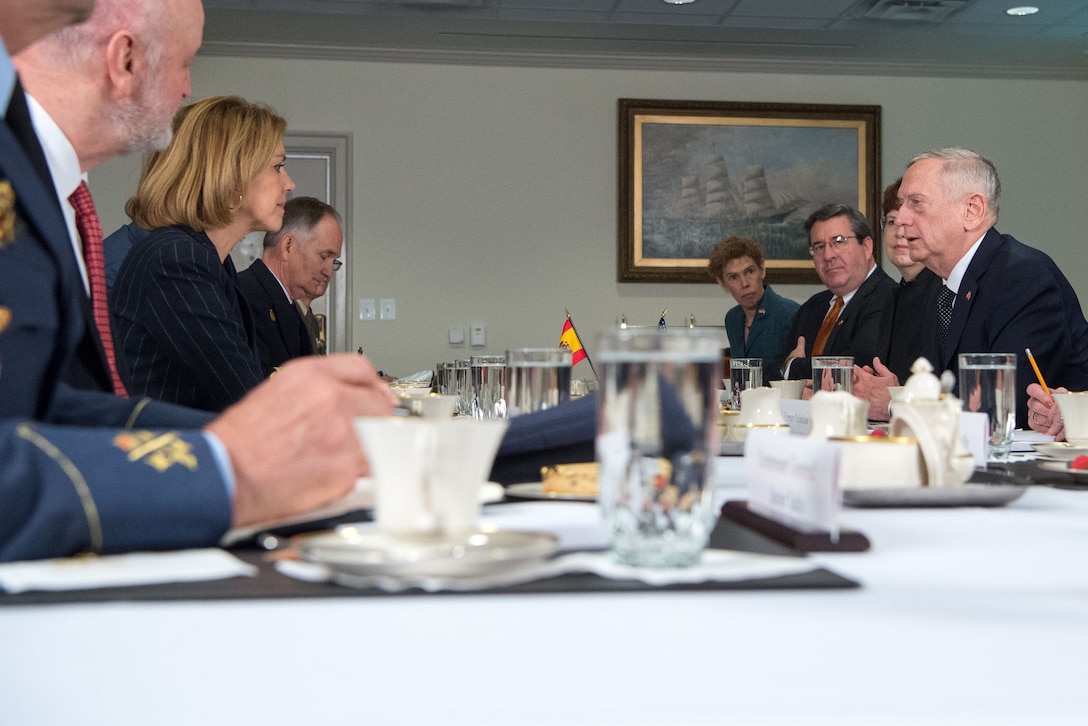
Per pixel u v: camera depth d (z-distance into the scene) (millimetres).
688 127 7477
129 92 1527
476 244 7426
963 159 3070
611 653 478
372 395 795
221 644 490
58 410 1063
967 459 1105
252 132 2641
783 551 715
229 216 2619
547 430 1134
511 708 399
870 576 669
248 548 746
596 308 7504
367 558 590
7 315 825
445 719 387
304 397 757
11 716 392
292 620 536
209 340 2406
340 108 7324
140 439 712
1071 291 3027
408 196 7383
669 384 641
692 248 7492
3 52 1101
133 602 572
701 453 643
